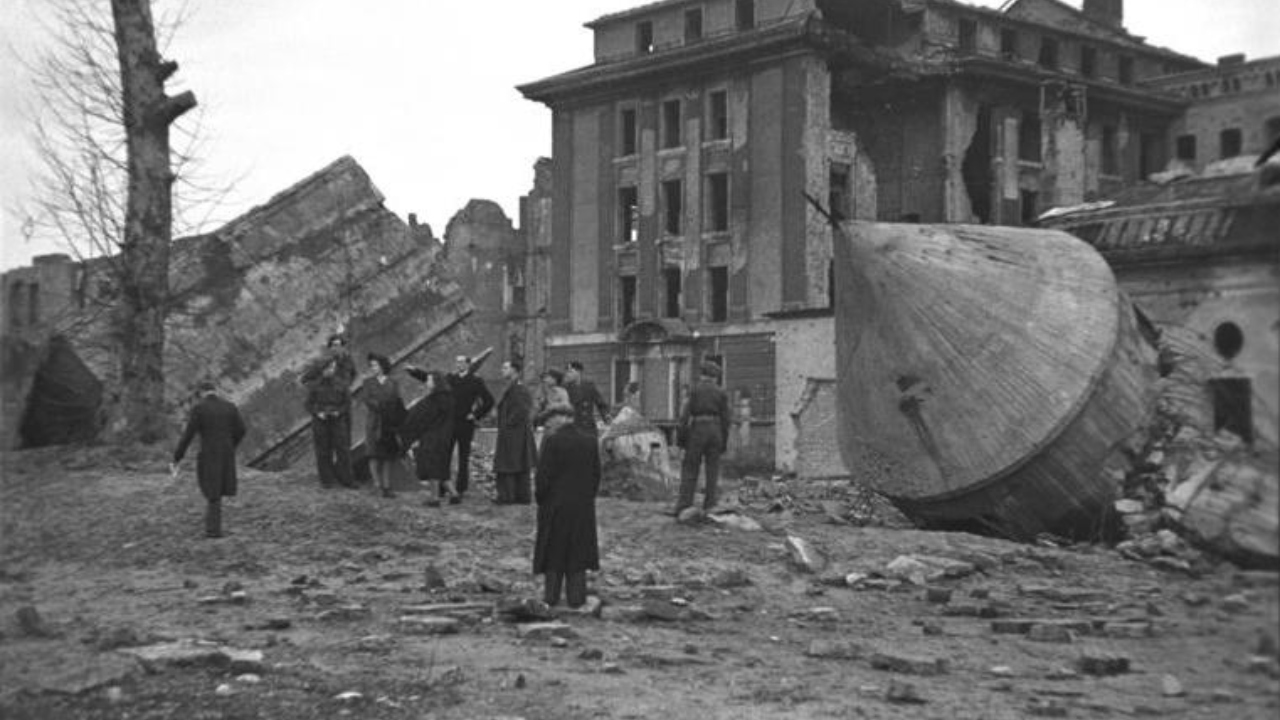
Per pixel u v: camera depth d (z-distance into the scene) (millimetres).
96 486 15180
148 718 6332
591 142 53531
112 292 18984
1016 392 13812
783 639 9227
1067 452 13406
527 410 16688
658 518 15312
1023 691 6816
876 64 47500
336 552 13148
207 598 10570
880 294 15352
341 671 7828
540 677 7707
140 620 9664
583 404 16578
